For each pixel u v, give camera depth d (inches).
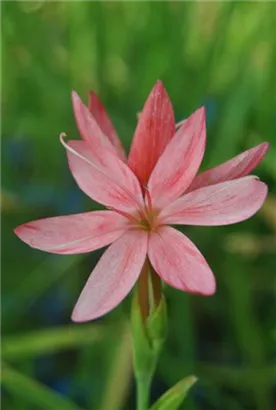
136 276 11.0
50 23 19.6
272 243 15.9
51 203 17.0
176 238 11.2
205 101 16.8
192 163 11.2
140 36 18.7
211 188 11.2
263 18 16.7
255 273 16.1
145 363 11.9
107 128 11.9
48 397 13.5
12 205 16.7
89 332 14.7
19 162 18.0
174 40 17.7
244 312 15.2
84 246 11.3
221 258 16.1
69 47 18.4
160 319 11.6
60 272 16.3
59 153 17.5
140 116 11.5
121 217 11.5
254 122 16.6
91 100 11.9
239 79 16.4
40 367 15.6
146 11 18.9
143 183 11.5
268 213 15.6
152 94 11.3
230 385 15.0
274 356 15.3
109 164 11.5
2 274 16.6
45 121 17.3
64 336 14.5
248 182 11.1
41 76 17.7
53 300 16.3
